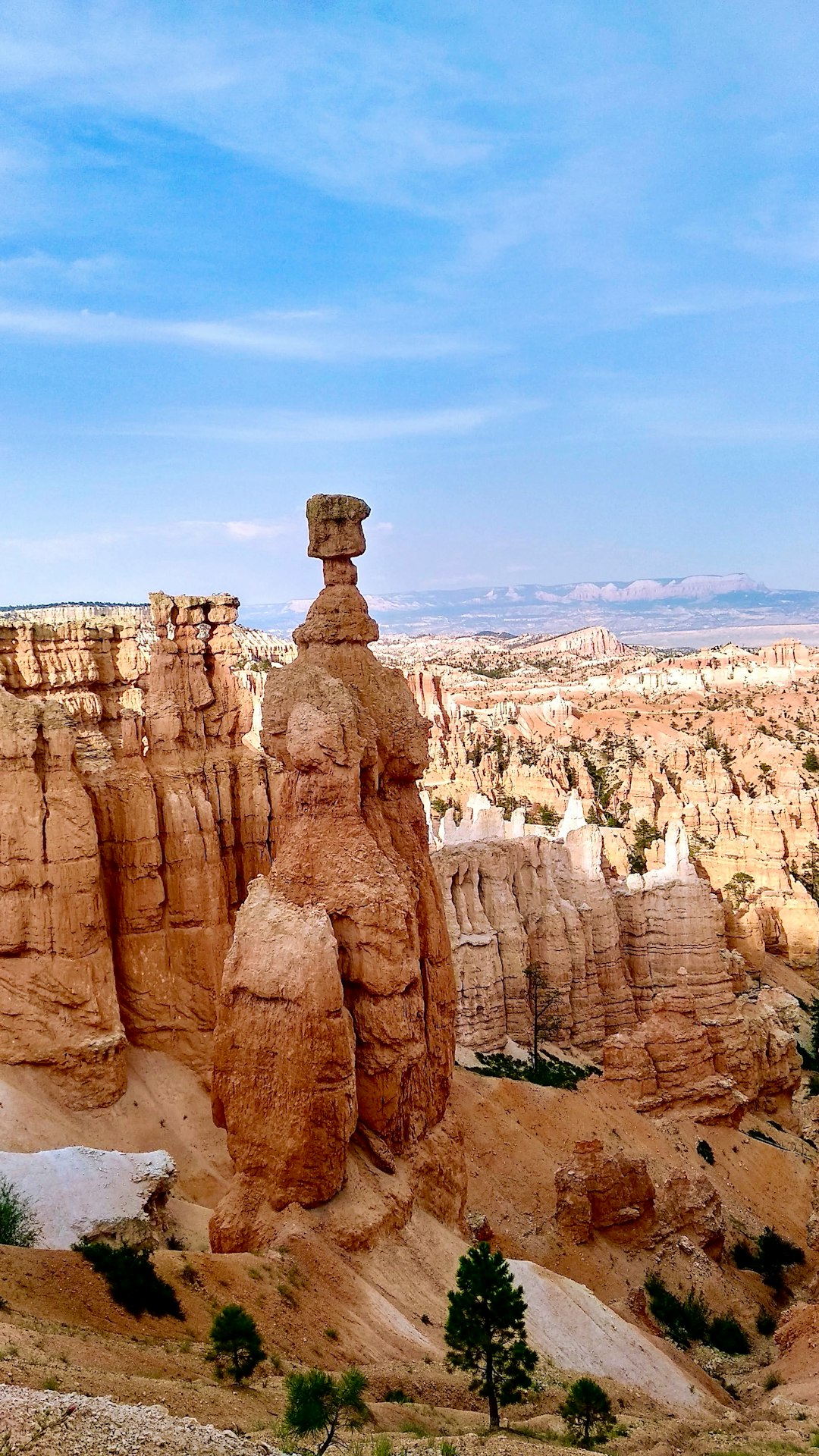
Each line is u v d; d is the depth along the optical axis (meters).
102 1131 41.88
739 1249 50.09
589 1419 26.36
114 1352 22.00
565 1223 43.66
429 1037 37.66
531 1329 33.62
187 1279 26.70
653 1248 45.88
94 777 47.91
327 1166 31.05
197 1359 23.44
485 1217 40.41
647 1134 53.16
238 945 32.50
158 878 47.50
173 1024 47.38
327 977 31.06
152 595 52.03
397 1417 24.19
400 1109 34.69
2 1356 19.66
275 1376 24.00
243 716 54.88
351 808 33.94
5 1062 41.66
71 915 42.75
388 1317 29.42
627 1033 58.44
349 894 33.19
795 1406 34.06
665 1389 34.62
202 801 49.75
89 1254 26.06
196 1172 41.81
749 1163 56.34
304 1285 28.62
